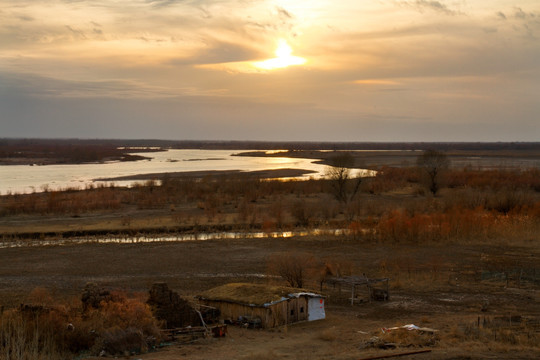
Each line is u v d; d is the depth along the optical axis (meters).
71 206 94.75
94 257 62.56
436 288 49.78
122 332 27.92
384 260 59.59
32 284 49.91
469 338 30.12
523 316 38.88
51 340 26.73
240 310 37.22
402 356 24.59
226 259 62.25
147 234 78.31
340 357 24.91
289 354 26.98
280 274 51.78
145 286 49.38
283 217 91.69
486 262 61.38
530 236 77.00
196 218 88.25
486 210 95.12
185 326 33.81
